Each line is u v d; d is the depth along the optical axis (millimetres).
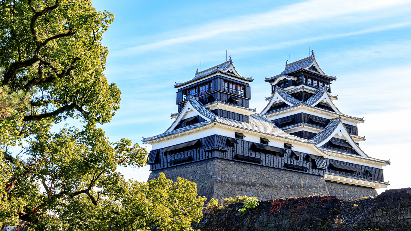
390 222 28438
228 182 50062
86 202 26266
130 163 26734
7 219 21219
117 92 27406
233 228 38656
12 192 23172
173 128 58188
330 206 32969
